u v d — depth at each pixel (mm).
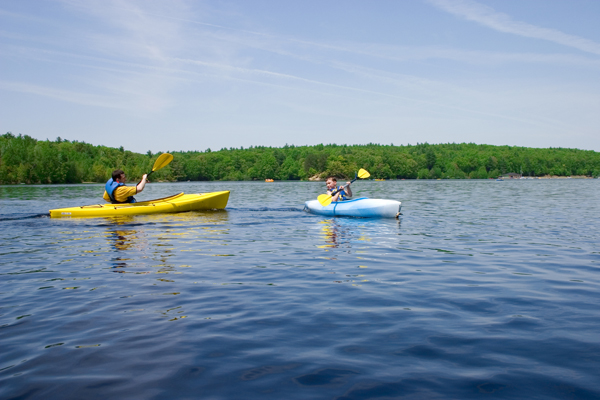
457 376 1948
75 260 4539
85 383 1894
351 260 4574
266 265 4309
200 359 2137
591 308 2893
